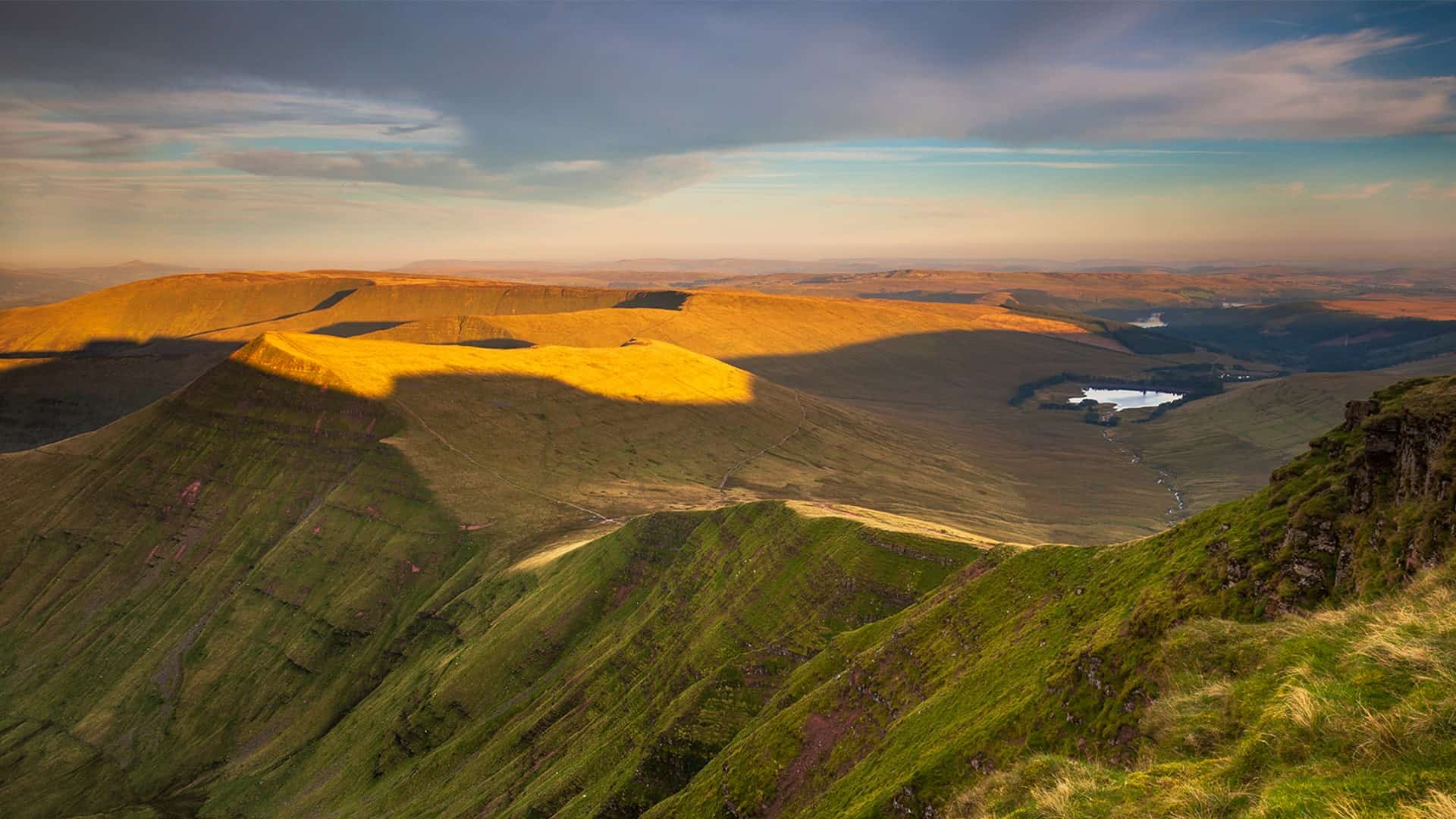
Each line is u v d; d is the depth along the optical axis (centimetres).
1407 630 2575
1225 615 4575
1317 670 2744
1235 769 2508
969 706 6794
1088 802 2916
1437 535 3594
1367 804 1961
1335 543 4397
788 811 8594
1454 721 2044
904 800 5888
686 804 10038
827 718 9300
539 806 12900
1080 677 5144
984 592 8844
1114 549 7612
